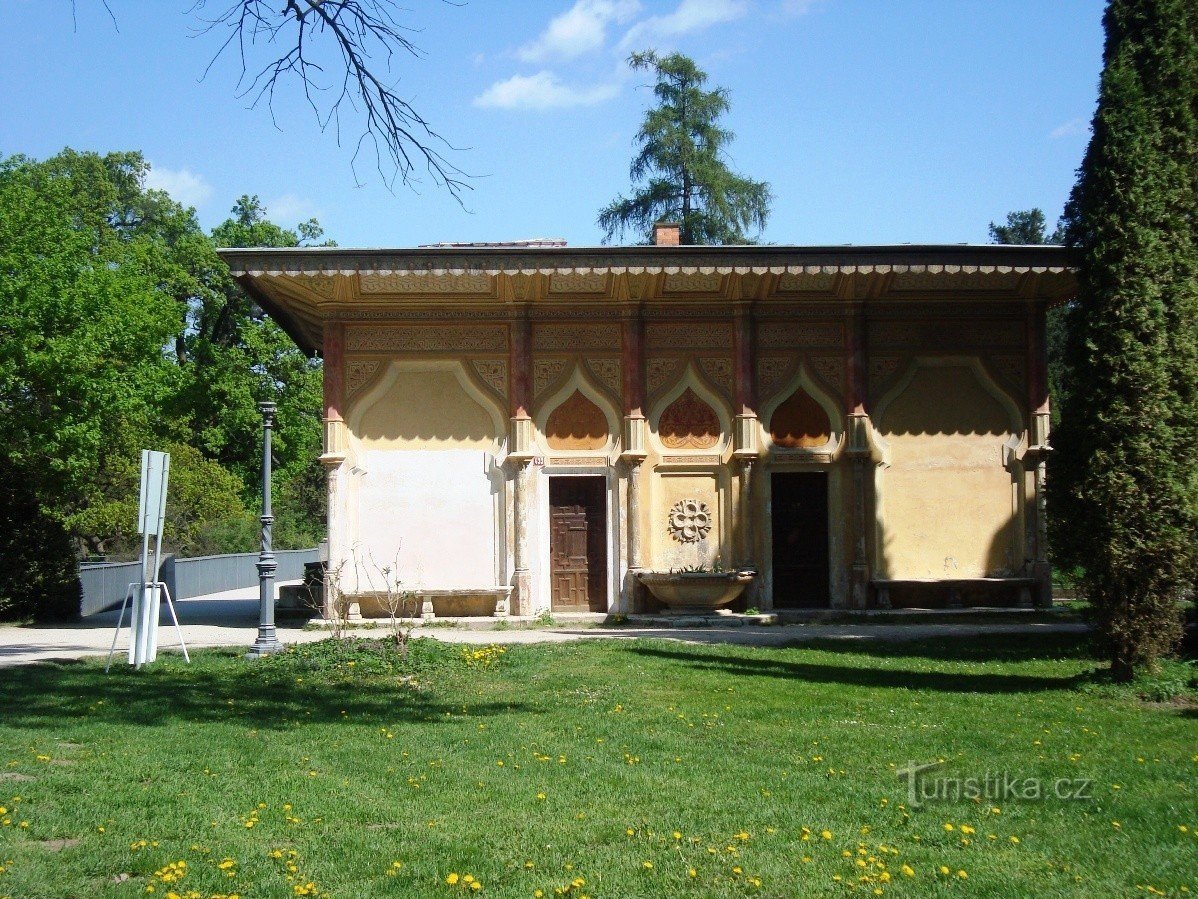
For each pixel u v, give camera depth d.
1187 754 8.84
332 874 5.88
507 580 19.25
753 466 19.58
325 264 17.55
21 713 10.48
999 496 19.83
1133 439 11.78
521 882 5.77
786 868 5.99
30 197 22.66
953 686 12.34
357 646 14.25
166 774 7.97
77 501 30.02
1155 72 12.22
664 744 9.21
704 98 38.66
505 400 19.55
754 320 19.75
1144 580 11.88
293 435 41.03
